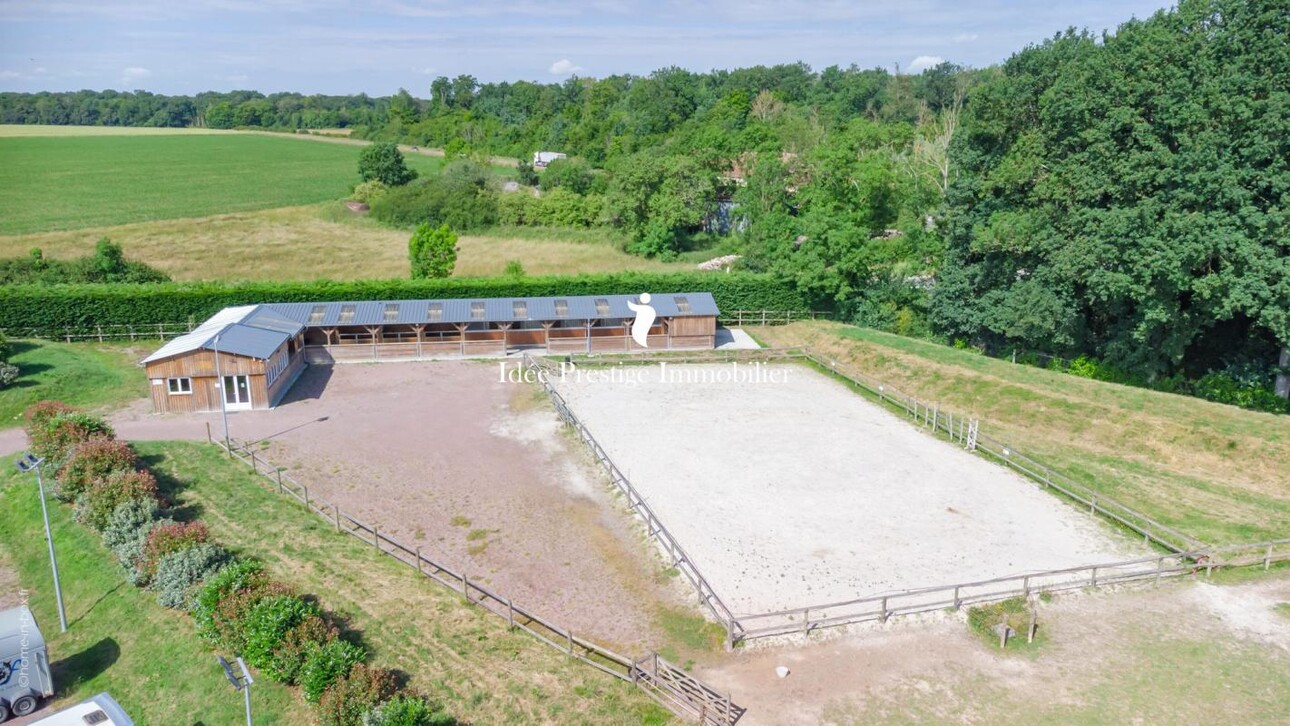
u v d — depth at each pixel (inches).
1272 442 1411.2
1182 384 1833.2
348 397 1787.6
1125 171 1647.4
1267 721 823.1
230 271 3031.5
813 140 3777.1
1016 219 1886.1
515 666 893.2
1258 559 1118.4
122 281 2498.8
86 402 1707.7
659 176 3442.4
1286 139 1476.4
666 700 843.4
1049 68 1929.1
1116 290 1660.9
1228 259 1536.7
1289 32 1526.8
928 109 5757.9
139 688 872.9
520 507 1280.8
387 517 1242.0
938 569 1100.5
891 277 2486.5
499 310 2113.7
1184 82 1594.5
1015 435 1596.9
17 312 2070.6
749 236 3004.4
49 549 1026.7
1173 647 943.7
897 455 1493.6
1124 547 1168.2
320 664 807.7
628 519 1242.0
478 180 4153.5
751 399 1812.3
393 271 3088.1
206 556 1000.9
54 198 4224.9
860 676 890.7
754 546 1155.9
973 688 873.5
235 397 1684.3
